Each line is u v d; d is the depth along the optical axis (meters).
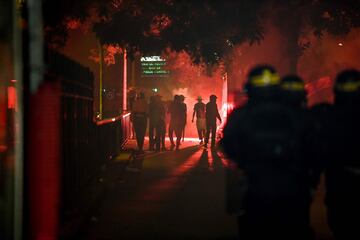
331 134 7.29
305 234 6.64
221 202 14.07
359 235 7.29
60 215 10.17
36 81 8.52
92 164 16.28
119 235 10.91
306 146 6.66
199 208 13.38
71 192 12.09
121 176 18.16
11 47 8.37
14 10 8.30
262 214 6.47
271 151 6.45
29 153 8.48
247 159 6.59
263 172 6.49
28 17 8.57
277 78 6.80
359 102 7.40
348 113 7.30
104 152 19.48
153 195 15.11
